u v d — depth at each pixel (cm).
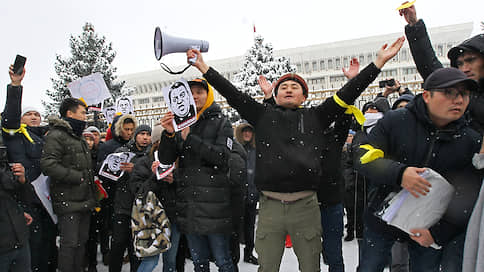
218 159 302
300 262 250
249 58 1052
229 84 264
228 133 317
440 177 189
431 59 251
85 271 444
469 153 203
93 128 524
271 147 249
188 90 283
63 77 1546
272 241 249
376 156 208
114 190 463
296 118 255
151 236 323
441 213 195
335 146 298
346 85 249
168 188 350
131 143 406
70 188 347
